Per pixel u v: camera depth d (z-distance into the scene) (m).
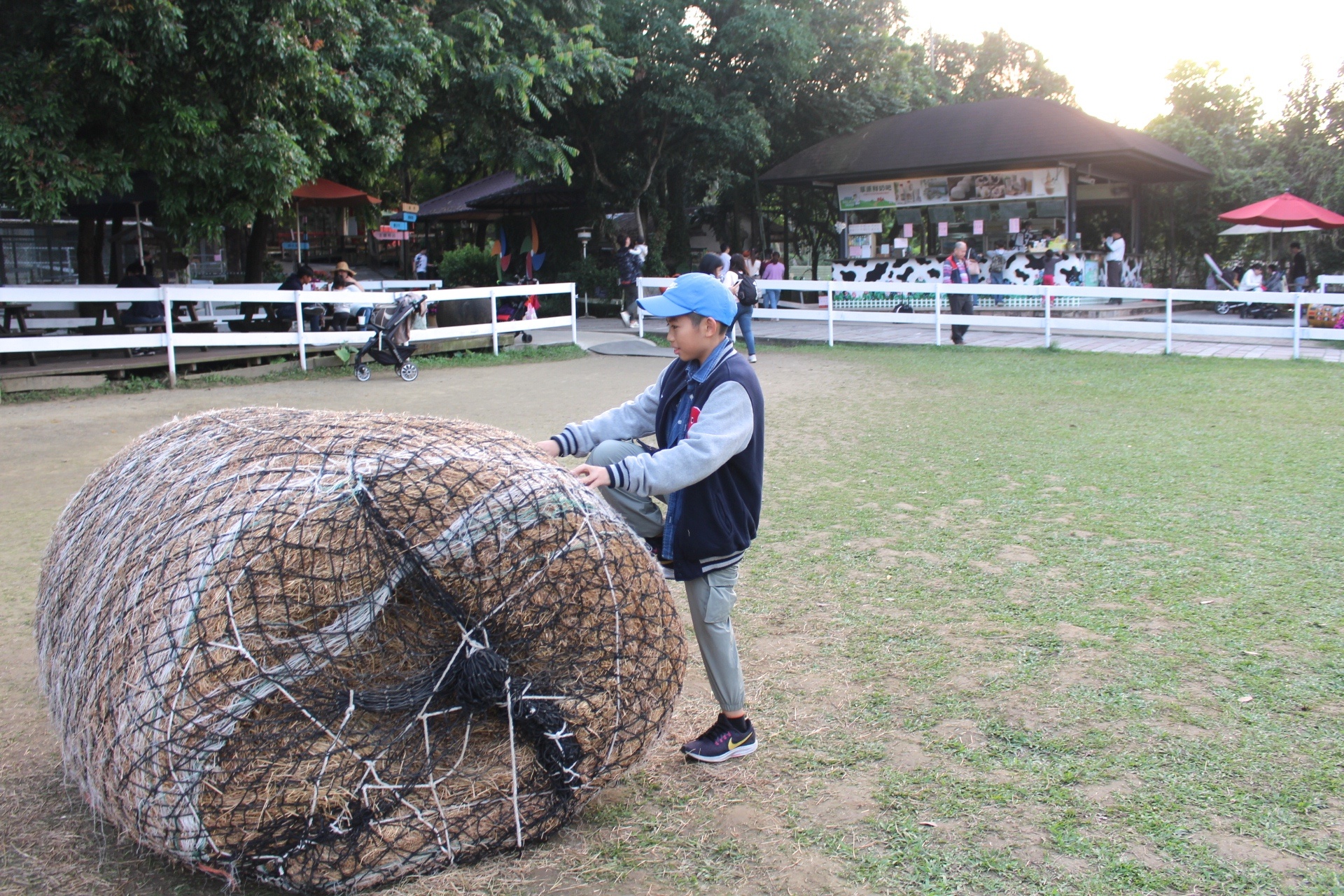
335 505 2.56
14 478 7.37
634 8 20.62
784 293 25.89
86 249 16.33
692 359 3.17
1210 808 2.93
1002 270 20.75
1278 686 3.72
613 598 2.84
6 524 6.20
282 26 11.54
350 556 2.57
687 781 3.20
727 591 3.16
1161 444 8.05
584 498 2.84
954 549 5.47
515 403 10.52
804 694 3.79
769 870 2.70
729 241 27.86
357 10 13.49
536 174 18.67
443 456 2.75
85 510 3.13
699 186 26.11
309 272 15.47
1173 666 3.92
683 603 4.82
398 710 2.63
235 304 18.27
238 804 2.50
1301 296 13.04
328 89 12.45
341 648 2.54
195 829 2.47
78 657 2.68
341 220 22.03
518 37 17.39
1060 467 7.33
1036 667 3.95
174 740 2.42
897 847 2.79
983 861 2.71
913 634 4.32
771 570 5.21
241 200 12.66
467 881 2.66
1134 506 6.22
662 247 24.06
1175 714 3.52
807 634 4.37
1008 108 20.97
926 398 10.72
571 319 15.81
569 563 2.79
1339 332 13.23
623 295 19.27
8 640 4.42
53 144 11.21
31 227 20.06
